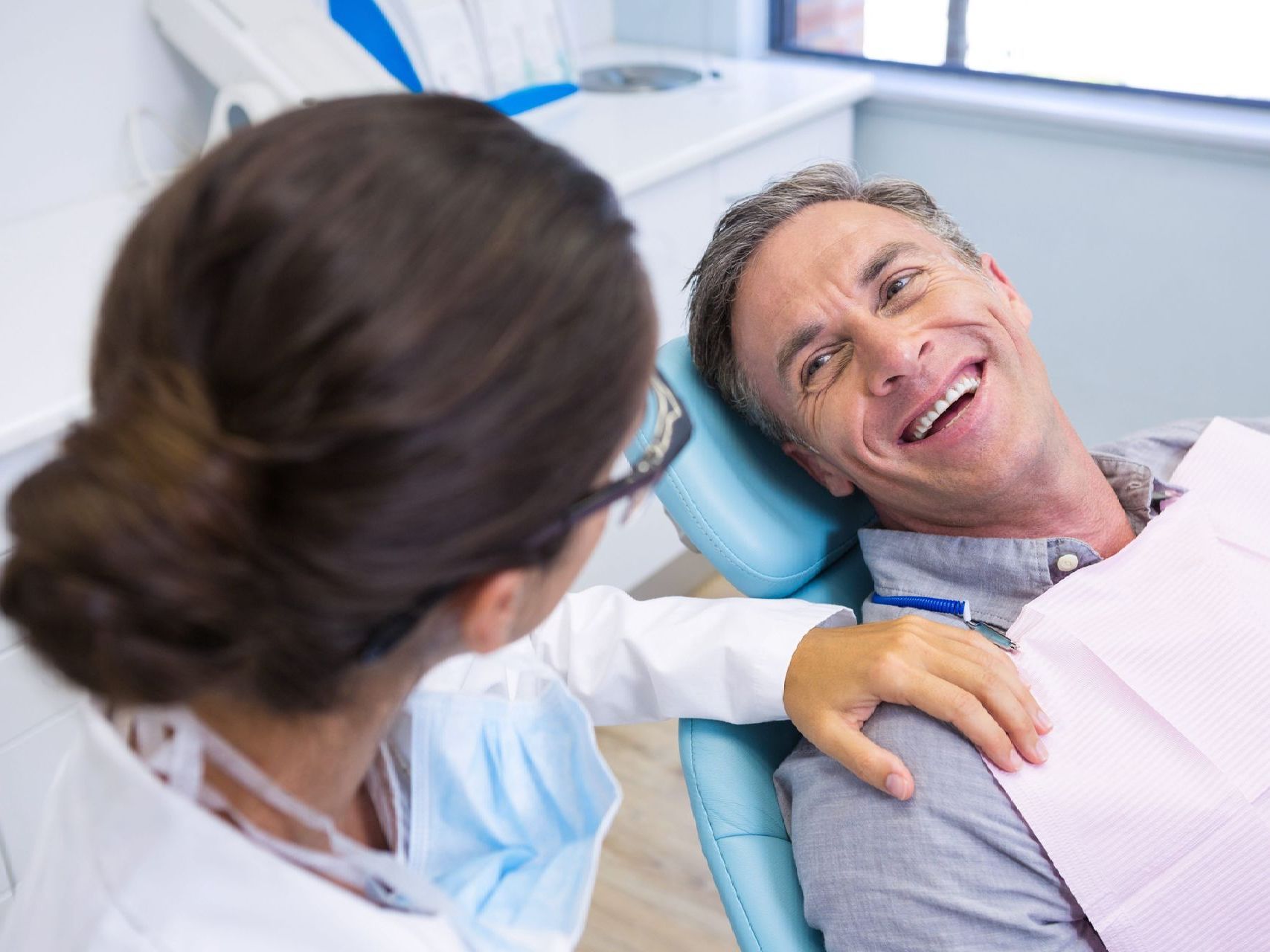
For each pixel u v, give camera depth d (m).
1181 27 2.25
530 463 0.44
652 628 1.11
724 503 1.34
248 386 0.40
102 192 2.00
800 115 2.29
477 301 0.41
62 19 1.85
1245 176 2.14
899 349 1.19
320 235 0.39
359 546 0.42
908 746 1.03
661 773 2.04
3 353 1.47
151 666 0.42
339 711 0.51
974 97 2.43
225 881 0.49
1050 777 1.01
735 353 1.36
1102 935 0.98
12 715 1.41
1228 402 2.37
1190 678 1.06
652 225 2.05
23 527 0.41
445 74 2.11
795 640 1.09
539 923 0.68
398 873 0.57
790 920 1.06
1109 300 2.43
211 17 1.84
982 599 1.21
